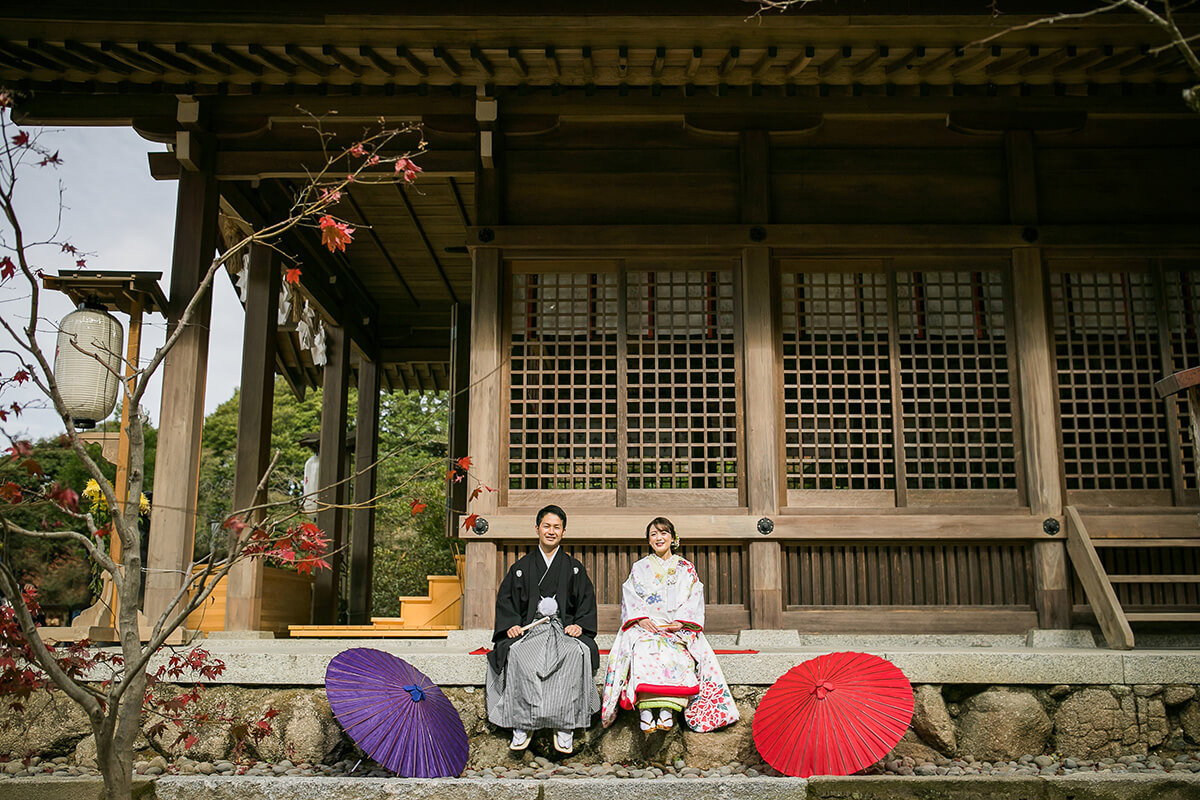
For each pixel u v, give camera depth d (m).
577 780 3.85
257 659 4.47
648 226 5.98
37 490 3.06
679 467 6.09
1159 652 4.54
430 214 8.41
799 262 6.07
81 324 5.37
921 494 5.80
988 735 4.31
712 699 4.26
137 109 6.07
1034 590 5.68
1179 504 5.82
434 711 4.04
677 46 5.56
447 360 11.05
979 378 5.93
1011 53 5.61
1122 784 3.84
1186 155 6.18
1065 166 6.15
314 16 5.31
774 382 5.84
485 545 5.62
